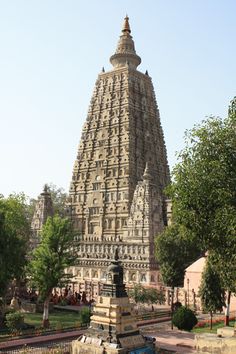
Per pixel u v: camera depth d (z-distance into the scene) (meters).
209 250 38.66
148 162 123.56
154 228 105.62
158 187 124.94
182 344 42.66
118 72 129.38
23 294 78.12
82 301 73.62
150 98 133.50
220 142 36.06
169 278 82.25
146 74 135.12
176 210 38.06
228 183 34.94
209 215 35.81
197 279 76.94
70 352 37.50
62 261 55.09
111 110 127.00
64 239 56.44
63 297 73.88
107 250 108.75
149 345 33.81
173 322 51.94
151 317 60.19
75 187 130.88
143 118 127.94
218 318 59.97
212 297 51.91
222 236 35.00
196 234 37.19
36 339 45.62
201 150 36.81
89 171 128.38
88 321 54.00
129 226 108.25
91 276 109.00
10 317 49.94
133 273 101.12
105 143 125.50
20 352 38.44
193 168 37.19
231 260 35.62
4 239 53.19
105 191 121.69
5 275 51.53
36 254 55.34
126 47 136.25
